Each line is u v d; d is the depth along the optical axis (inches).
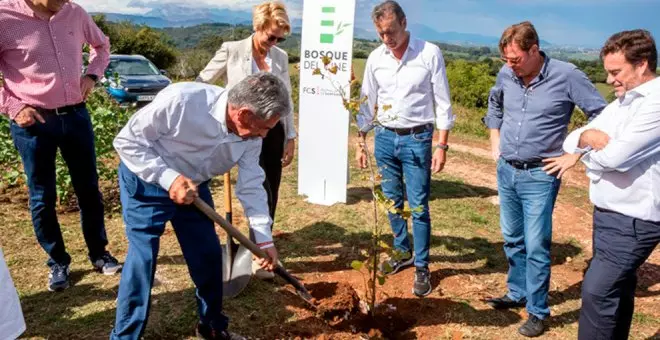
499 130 148.3
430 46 150.5
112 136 216.8
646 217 105.9
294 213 219.9
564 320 148.2
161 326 132.2
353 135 388.5
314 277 165.3
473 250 193.0
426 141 153.4
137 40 1315.2
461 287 164.4
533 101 129.3
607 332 115.3
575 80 125.8
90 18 147.9
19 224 188.9
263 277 158.2
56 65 134.8
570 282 171.9
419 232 156.8
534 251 135.0
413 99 151.8
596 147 112.0
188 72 1099.3
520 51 123.4
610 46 105.7
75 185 148.3
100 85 261.6
